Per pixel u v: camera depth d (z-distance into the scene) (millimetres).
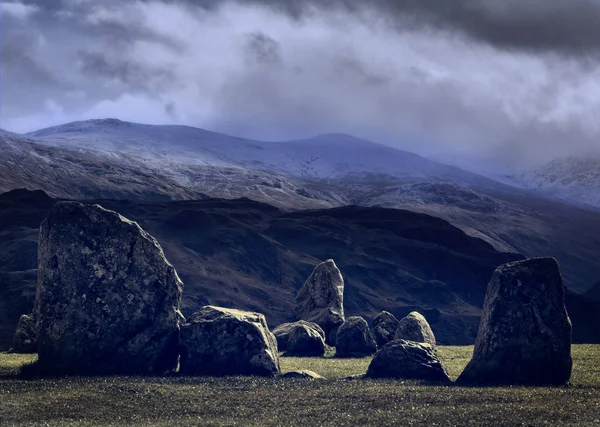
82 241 53219
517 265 51219
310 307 96375
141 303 53094
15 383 46750
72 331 51500
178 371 52781
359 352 73438
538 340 49344
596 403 41500
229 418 38688
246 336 52656
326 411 40000
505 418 38094
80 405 41094
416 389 45781
